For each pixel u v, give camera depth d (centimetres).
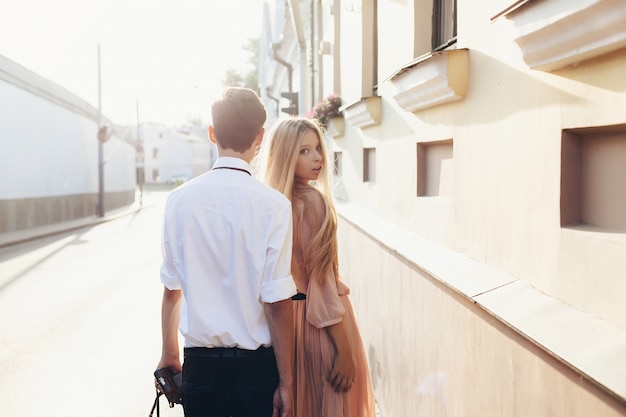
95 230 1936
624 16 132
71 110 2419
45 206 2061
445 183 303
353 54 593
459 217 262
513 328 176
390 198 410
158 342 552
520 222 201
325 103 664
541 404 167
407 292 321
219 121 195
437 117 294
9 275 964
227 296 189
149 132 8144
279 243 186
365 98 445
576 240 165
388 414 370
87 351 524
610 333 146
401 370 337
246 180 192
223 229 187
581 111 162
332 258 228
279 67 2248
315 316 224
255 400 190
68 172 2372
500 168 217
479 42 235
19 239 1516
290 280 188
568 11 149
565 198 175
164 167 8150
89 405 400
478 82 237
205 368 190
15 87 1778
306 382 236
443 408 257
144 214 2847
